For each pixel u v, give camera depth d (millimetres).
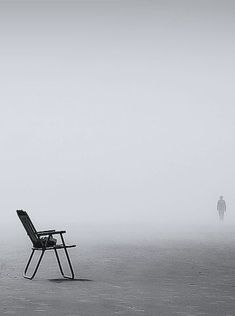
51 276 12555
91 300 9375
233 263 15188
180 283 11328
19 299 9477
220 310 8555
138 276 12461
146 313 8344
